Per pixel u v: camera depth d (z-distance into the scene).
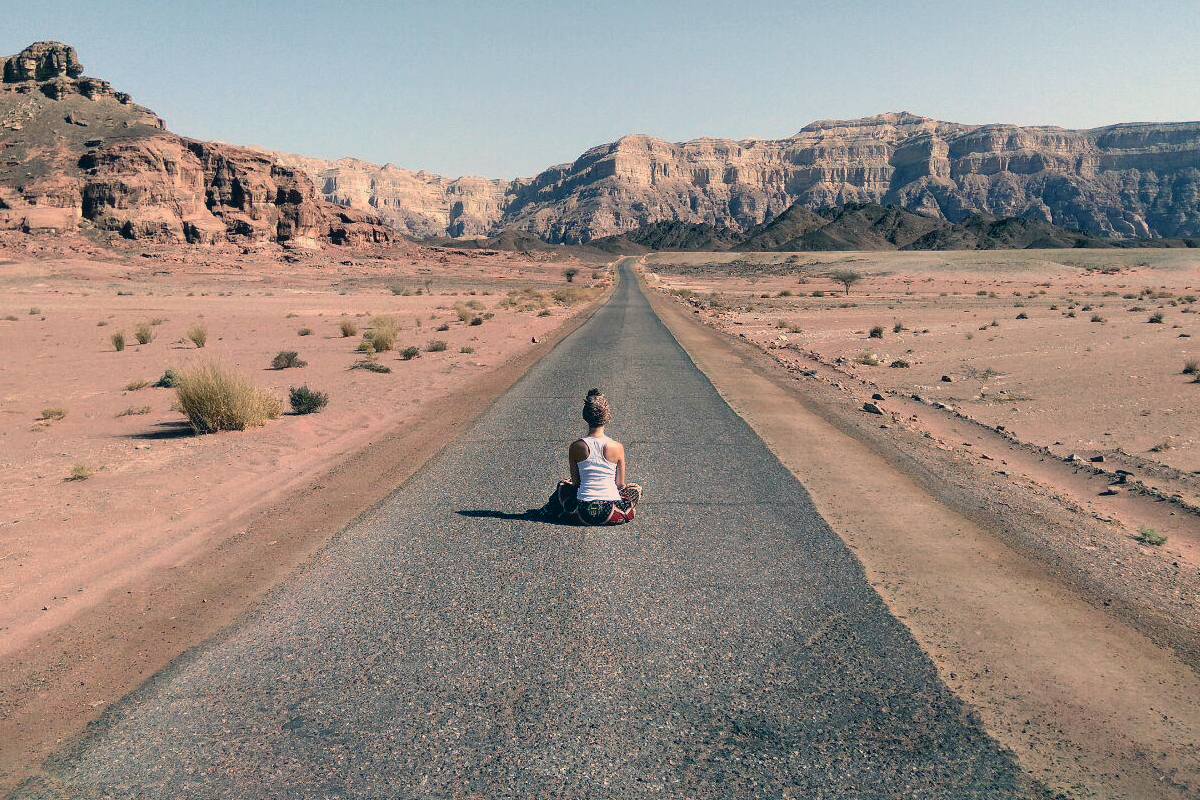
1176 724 3.57
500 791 3.02
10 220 128.50
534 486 7.93
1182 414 13.60
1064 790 3.06
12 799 3.06
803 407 13.46
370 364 20.55
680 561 5.67
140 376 20.64
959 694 3.80
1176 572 5.81
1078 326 33.44
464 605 4.91
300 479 8.88
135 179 146.38
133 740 3.49
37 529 7.11
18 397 16.83
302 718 3.62
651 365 19.64
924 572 5.53
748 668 4.05
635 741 3.38
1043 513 7.35
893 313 47.78
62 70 179.12
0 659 4.47
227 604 5.12
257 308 57.44
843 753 3.29
